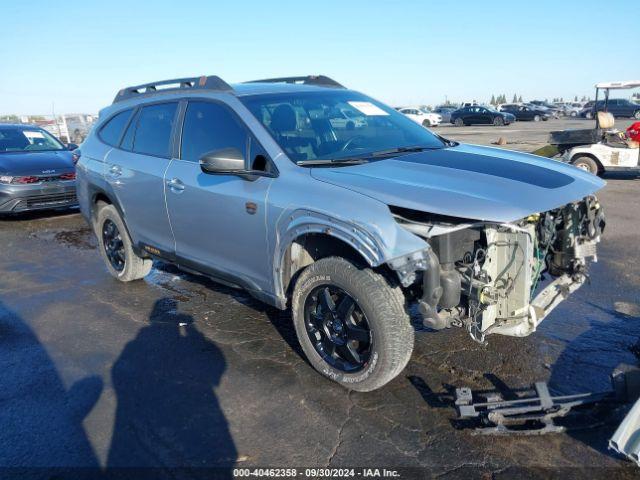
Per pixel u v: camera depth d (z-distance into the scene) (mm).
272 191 3469
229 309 4805
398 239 2826
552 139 11531
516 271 3010
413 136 4289
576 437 2855
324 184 3240
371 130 4176
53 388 3580
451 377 3496
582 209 3779
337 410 3193
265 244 3566
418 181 3146
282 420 3121
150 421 3170
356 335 3203
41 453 2920
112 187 5082
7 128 10188
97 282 5762
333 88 4695
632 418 2514
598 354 3736
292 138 3740
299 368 3697
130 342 4227
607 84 11398
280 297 3637
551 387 3340
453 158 3658
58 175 8969
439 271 2932
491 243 3027
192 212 4141
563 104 58094
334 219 3023
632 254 5969
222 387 3502
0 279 6055
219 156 3438
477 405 2986
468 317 3154
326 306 3336
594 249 3875
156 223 4648
